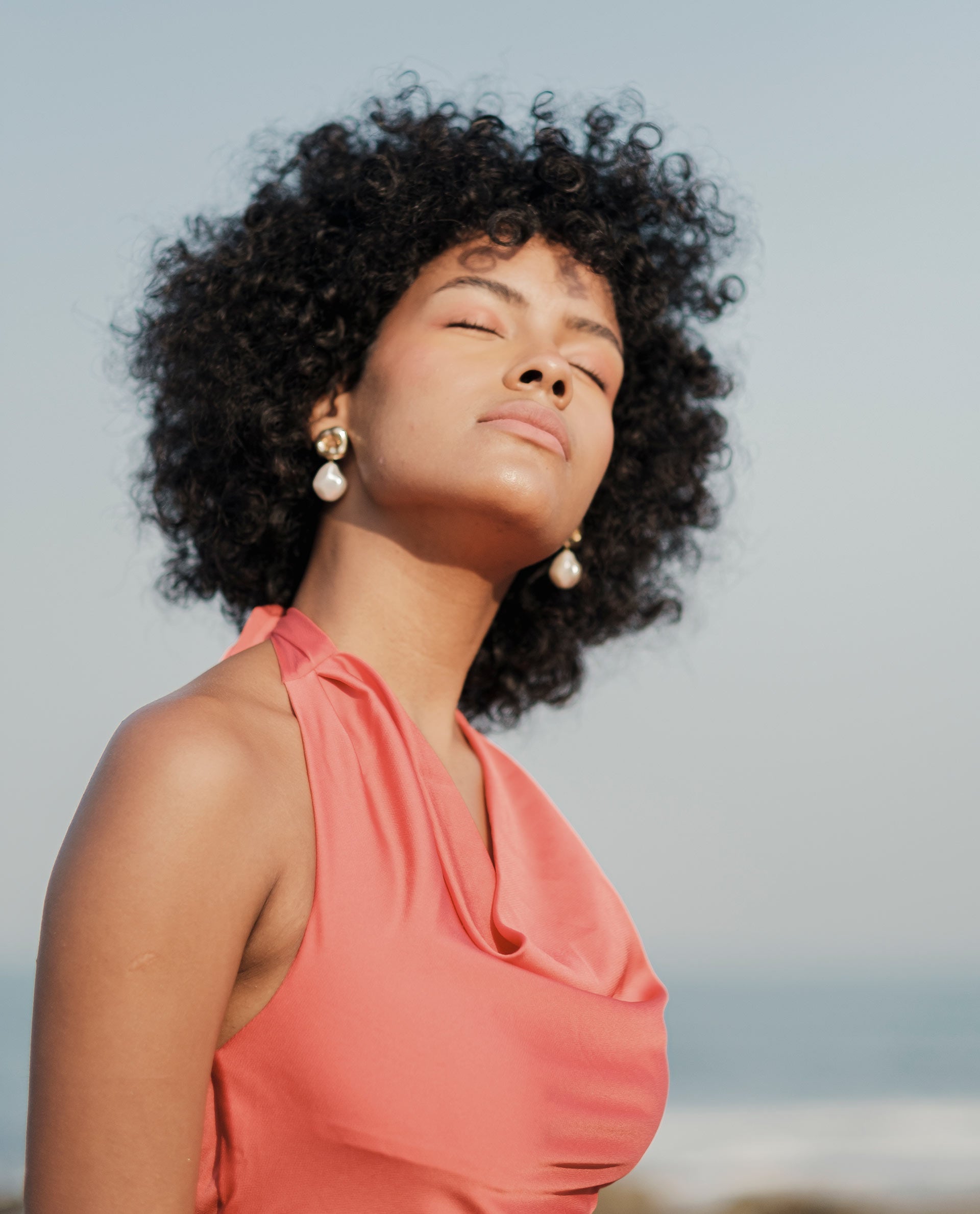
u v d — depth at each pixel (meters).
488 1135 1.53
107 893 1.37
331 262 2.26
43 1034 1.37
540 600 2.93
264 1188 1.50
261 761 1.58
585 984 1.82
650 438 3.02
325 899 1.55
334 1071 1.49
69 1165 1.33
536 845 2.19
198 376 2.42
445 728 2.14
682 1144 25.86
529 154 2.51
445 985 1.57
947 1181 21.91
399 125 2.60
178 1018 1.38
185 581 2.70
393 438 1.97
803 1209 20.14
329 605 2.04
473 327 2.07
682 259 3.02
